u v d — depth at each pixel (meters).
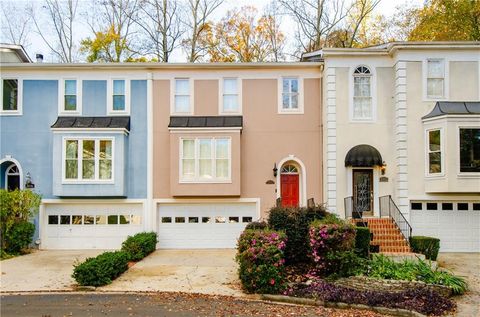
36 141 20.06
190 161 19.66
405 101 18.41
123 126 19.58
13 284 13.24
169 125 19.66
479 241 18.30
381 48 19.67
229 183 19.42
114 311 10.52
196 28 33.34
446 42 18.28
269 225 14.31
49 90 20.25
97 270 12.92
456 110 17.94
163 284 13.19
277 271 12.09
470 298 11.94
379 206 18.70
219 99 20.30
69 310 10.61
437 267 14.11
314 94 20.28
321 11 32.66
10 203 18.11
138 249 16.97
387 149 18.94
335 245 13.14
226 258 17.36
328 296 11.33
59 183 19.39
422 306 10.79
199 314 10.28
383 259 14.09
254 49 34.44
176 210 20.19
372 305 10.92
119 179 19.42
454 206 18.41
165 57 32.97
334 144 18.91
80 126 19.50
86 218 20.11
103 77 20.34
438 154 17.88
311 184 19.97
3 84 20.27
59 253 18.72
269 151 20.12
